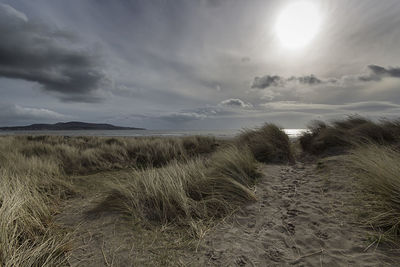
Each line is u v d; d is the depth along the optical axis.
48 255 1.97
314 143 6.49
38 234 2.37
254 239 2.26
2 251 1.79
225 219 2.76
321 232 2.27
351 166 3.99
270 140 6.71
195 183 3.69
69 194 3.96
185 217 2.80
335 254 1.92
